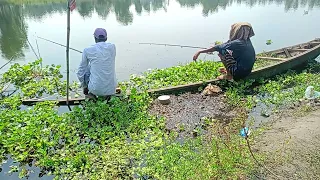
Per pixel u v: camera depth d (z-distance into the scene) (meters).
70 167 5.02
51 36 14.97
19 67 9.27
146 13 22.41
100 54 6.69
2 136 5.62
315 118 6.16
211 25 17.20
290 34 14.43
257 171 4.64
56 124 6.01
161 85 8.19
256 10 22.47
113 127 6.16
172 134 5.88
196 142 5.55
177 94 7.77
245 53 7.70
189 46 12.95
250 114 6.76
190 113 6.82
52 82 8.69
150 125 6.18
